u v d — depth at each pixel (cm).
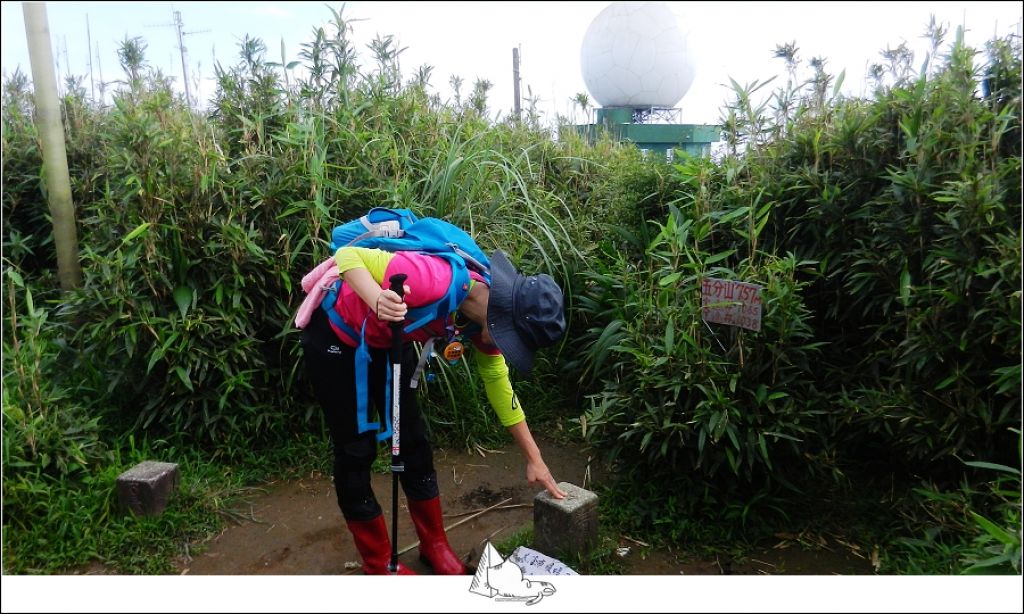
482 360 235
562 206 486
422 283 202
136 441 314
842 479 288
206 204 315
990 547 210
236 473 311
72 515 257
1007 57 252
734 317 256
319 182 323
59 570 245
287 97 384
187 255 314
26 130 363
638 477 287
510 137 515
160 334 301
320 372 224
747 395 262
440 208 361
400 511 294
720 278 276
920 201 252
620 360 317
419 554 262
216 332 314
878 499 282
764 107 331
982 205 225
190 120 344
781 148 323
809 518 275
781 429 258
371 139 378
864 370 285
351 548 267
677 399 261
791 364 265
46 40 311
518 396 387
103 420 320
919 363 243
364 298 200
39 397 273
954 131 250
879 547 256
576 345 396
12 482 252
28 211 365
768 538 268
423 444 246
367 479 236
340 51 396
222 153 335
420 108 437
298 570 254
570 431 368
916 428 254
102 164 360
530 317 204
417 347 337
